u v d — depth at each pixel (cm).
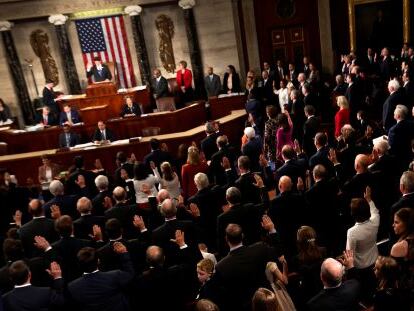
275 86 1510
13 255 510
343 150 680
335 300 355
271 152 891
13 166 1203
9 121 1517
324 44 1677
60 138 1243
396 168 595
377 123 1018
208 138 920
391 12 1605
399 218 431
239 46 1681
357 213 451
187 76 1556
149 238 539
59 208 696
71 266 525
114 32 1627
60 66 1661
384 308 347
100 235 545
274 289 396
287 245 529
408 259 396
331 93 1375
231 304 412
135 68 1666
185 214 579
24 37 1627
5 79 1630
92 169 1186
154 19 1650
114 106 1419
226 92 1544
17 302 425
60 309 433
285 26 1688
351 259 416
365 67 1488
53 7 1583
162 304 427
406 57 1434
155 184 744
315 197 543
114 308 430
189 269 443
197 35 1647
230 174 676
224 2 1617
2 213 820
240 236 418
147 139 1166
